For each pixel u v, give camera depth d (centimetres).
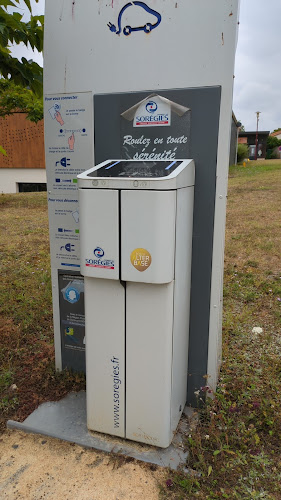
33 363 288
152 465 195
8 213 866
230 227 666
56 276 261
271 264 485
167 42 204
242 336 321
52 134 240
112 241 180
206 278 224
